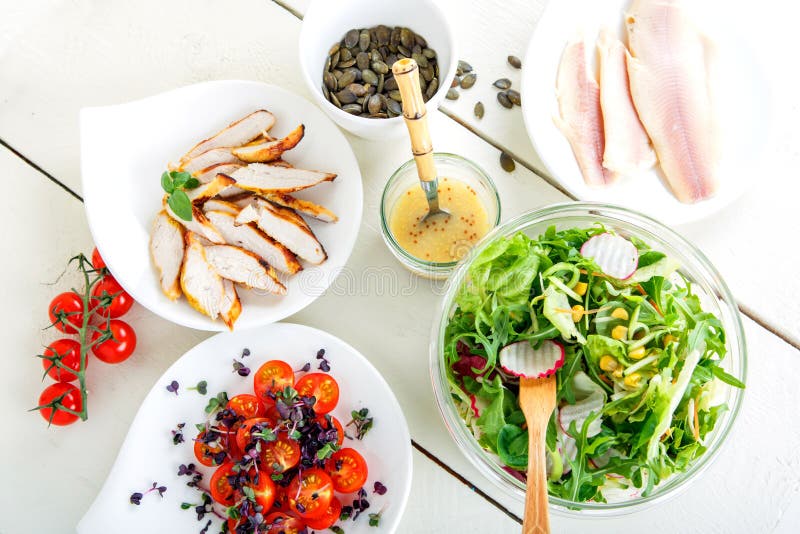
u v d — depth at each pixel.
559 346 0.56
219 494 0.62
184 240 0.65
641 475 0.55
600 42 0.66
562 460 0.55
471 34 0.69
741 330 0.56
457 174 0.65
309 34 0.64
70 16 0.70
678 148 0.64
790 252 0.66
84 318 0.63
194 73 0.70
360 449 0.63
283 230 0.64
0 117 0.70
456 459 0.65
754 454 0.64
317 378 0.63
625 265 0.57
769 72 0.64
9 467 0.66
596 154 0.65
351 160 0.64
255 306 0.64
